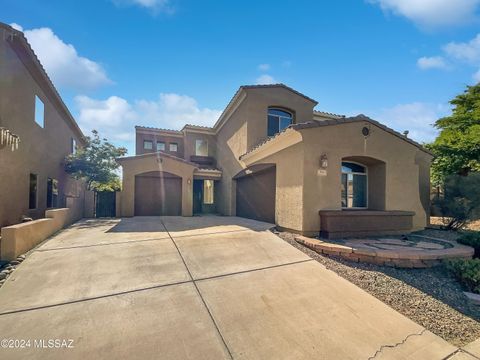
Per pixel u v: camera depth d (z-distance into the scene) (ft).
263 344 11.94
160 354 10.93
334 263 23.08
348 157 34.22
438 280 21.04
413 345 12.50
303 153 30.89
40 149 40.68
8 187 30.50
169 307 14.65
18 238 21.15
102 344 11.36
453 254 23.95
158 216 55.52
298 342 12.19
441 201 41.01
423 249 25.11
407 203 36.88
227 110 60.08
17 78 32.50
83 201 53.88
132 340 11.71
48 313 13.50
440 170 54.54
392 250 24.17
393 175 35.88
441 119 68.54
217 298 15.94
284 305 15.49
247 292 16.88
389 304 16.43
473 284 19.65
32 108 37.19
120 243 26.43
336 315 14.71
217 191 70.69
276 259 23.00
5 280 17.02
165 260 21.74
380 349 11.99
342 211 31.50
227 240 28.14
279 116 55.11
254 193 49.44
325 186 31.78
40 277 17.69
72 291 15.92
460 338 13.42
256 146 46.06
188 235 30.45
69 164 54.24
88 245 25.49
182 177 58.23
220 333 12.60
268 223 41.11
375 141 34.86
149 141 80.23
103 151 57.11
